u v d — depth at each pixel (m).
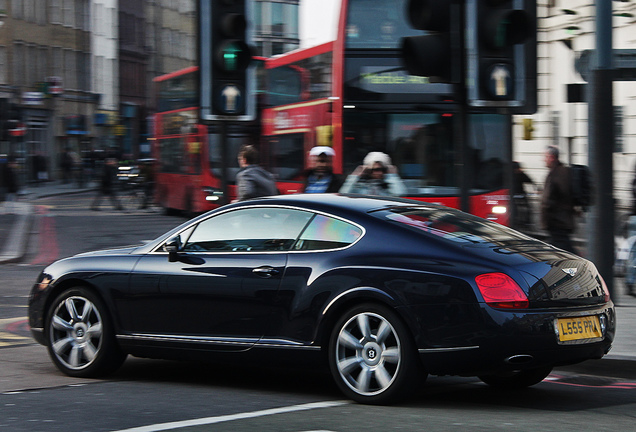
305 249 7.63
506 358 6.83
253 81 10.42
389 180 15.53
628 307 12.23
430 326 6.95
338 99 17.75
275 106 22.66
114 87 80.81
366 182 13.87
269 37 78.25
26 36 64.62
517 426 6.44
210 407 7.18
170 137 33.22
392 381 7.08
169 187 33.19
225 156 10.75
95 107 75.69
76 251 22.41
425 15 8.84
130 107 84.12
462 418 6.74
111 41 79.88
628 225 13.87
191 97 30.22
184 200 31.02
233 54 10.21
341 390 7.32
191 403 7.35
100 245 23.70
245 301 7.72
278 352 7.57
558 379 8.53
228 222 8.09
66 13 70.75
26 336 11.17
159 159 34.97
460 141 9.38
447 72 8.92
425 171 17.75
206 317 7.91
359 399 7.23
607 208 10.36
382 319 7.12
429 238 7.25
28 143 64.06
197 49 10.32
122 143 80.69
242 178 12.41
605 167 10.34
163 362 9.45
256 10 77.81
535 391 7.98
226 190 10.75
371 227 7.44
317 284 7.41
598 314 7.32
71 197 50.06
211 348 7.88
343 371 7.29
